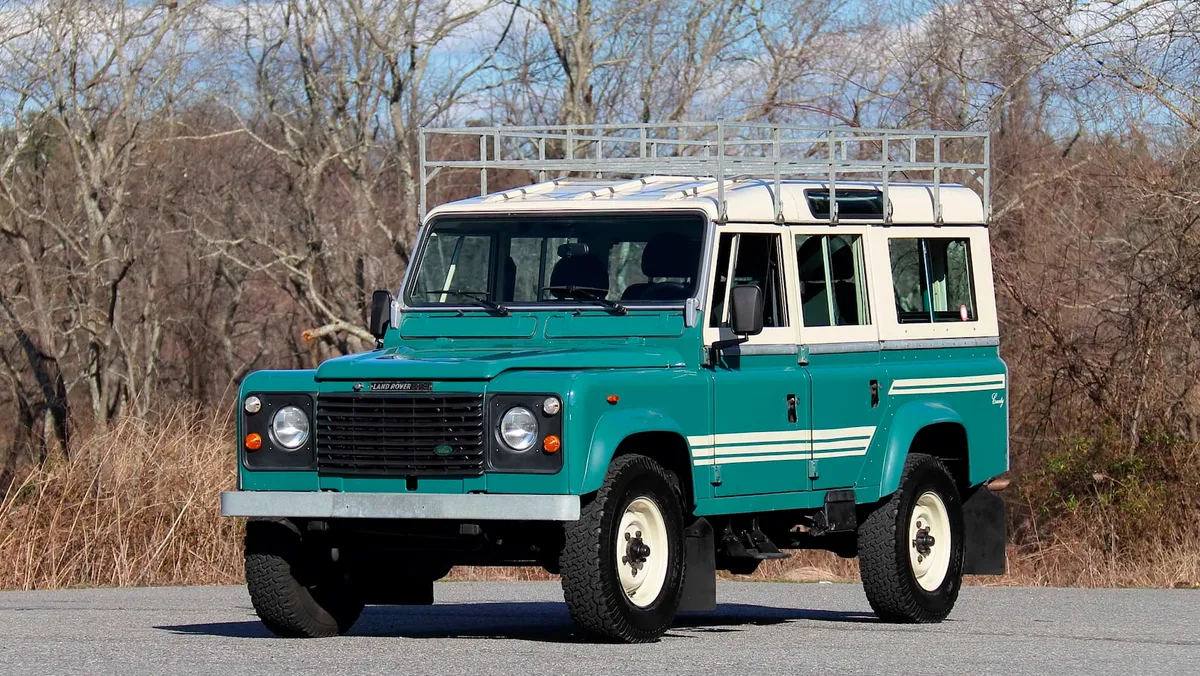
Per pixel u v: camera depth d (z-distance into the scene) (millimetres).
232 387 39250
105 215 34938
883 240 11531
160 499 17531
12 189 35031
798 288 10781
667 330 10016
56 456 18094
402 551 9797
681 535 9602
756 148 19938
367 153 33688
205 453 18141
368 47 33062
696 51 33000
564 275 10414
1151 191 22906
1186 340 23469
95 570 16969
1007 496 25094
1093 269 25234
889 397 11344
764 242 10586
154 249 36531
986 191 12391
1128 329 23766
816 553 22062
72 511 17188
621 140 11633
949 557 11844
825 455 10797
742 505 10141
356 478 9281
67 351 35688
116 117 34188
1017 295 24750
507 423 8969
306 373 9578
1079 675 8328
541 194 11023
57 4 33188
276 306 40688
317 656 8688
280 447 9500
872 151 28828
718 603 14406
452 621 11852
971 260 12305
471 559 9992
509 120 33656
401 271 33531
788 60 31781
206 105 34875
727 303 10203
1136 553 21328
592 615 9008
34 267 34938
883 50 30641
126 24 33656
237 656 8711
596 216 10438
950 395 11891
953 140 27812
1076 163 26891
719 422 9969
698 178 11406
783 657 8758
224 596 14359
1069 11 23047
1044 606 13492
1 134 34500
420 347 10555
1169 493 22000
